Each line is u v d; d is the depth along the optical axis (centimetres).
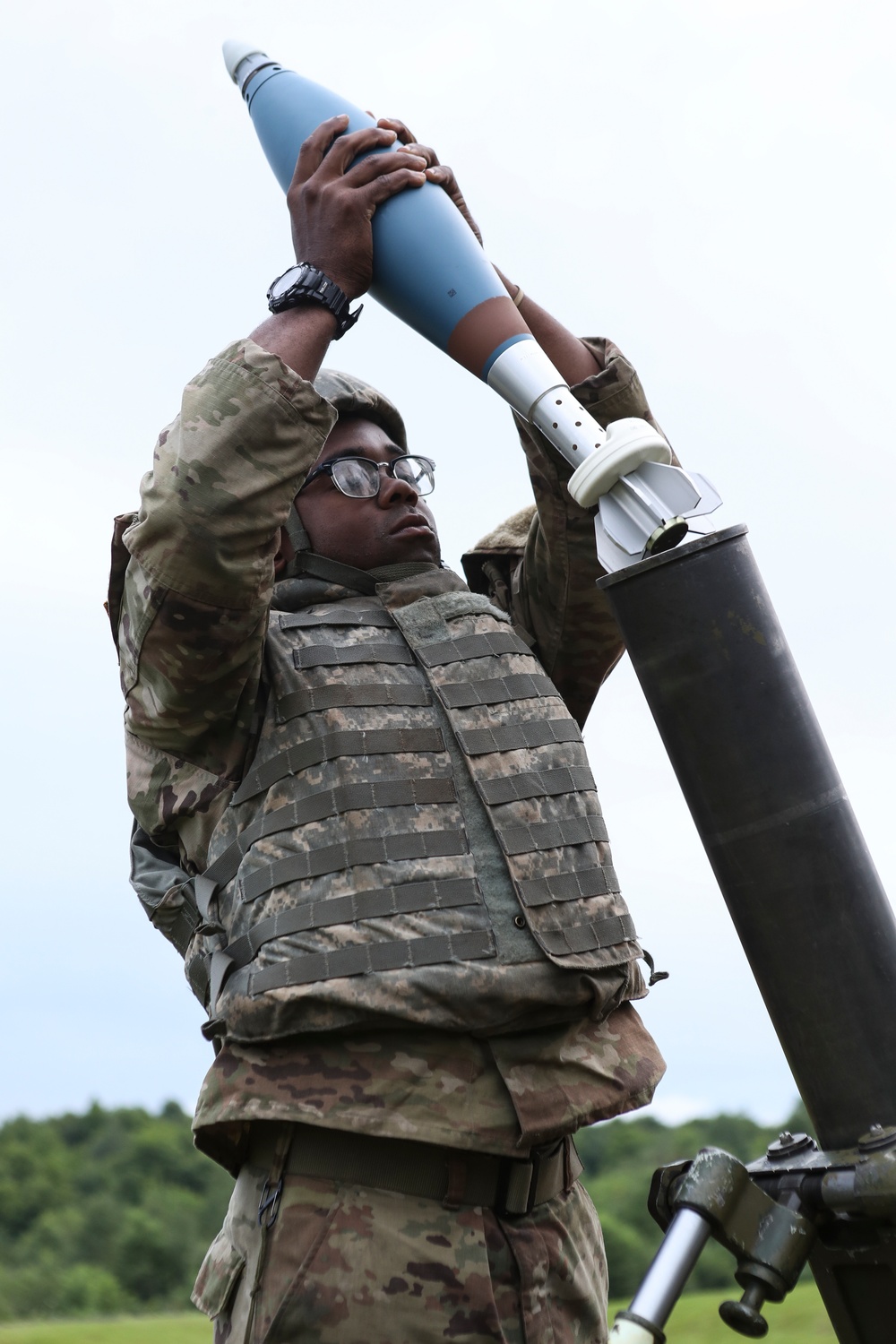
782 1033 206
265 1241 244
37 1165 3628
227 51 299
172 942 299
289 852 251
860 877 205
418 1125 237
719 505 236
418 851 250
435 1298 238
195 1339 1458
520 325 259
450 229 262
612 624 316
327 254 264
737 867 208
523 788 262
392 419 308
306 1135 247
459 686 269
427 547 297
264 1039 244
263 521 246
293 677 264
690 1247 188
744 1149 2464
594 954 254
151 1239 3259
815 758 209
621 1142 2562
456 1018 240
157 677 257
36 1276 3103
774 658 211
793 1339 884
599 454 236
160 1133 3738
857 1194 188
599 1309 265
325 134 271
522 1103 242
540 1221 255
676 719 213
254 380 248
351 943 241
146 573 248
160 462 248
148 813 279
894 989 202
